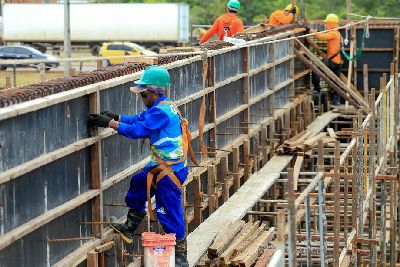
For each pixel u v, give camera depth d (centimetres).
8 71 3481
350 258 2730
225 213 2691
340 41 4769
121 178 2106
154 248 1948
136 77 2197
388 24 5053
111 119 1942
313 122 4406
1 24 11238
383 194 3647
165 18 10675
